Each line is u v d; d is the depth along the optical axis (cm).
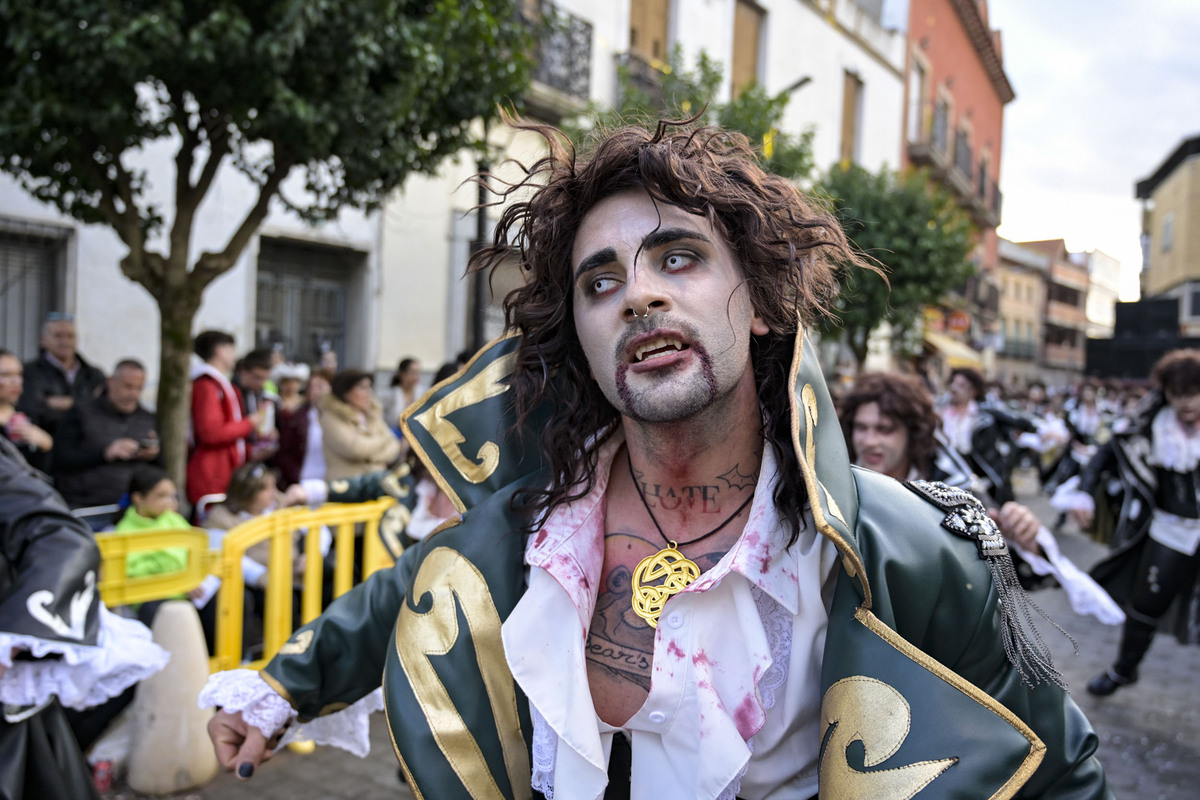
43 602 190
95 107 405
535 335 127
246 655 363
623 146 109
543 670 113
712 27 1356
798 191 120
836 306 130
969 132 2673
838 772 96
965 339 2559
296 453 536
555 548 117
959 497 118
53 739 211
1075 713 115
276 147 490
